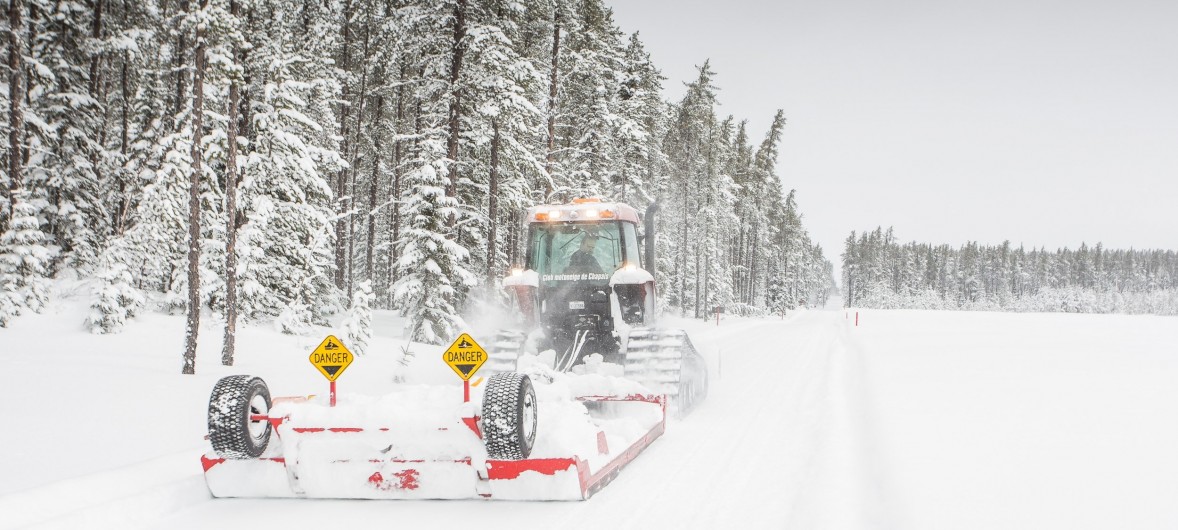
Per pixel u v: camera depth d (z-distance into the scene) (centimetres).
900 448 673
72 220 2098
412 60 2147
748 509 536
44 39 2173
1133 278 18300
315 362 584
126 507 513
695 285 5188
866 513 515
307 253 2123
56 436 734
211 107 1964
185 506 550
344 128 3075
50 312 1769
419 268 2041
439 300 2003
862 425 845
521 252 2567
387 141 3072
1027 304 14662
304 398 615
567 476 529
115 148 2545
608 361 976
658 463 685
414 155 2261
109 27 2369
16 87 1841
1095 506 482
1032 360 1484
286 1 2120
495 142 2219
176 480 576
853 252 14638
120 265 1745
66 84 2200
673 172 4634
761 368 1562
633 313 973
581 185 2970
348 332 1606
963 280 15788
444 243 1994
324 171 2497
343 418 540
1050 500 498
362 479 544
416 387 630
